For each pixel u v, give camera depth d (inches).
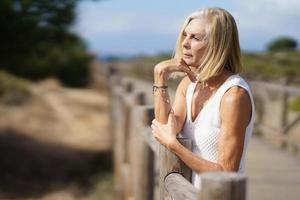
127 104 271.4
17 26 435.5
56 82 1018.7
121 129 304.2
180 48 93.1
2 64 482.9
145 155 163.3
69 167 486.3
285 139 325.1
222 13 87.3
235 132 82.8
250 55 880.9
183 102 93.0
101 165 487.8
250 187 225.9
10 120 663.8
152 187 166.6
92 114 766.5
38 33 455.8
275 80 429.7
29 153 518.6
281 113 337.1
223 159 83.3
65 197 400.2
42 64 1065.5
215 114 85.8
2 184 431.2
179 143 87.8
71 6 460.8
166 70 93.0
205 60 86.4
